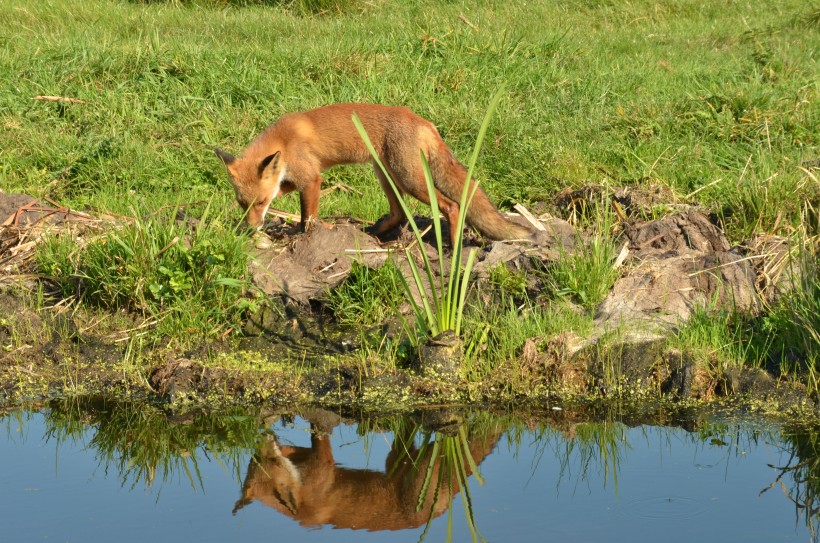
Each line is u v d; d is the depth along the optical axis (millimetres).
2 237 9812
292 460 6812
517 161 12445
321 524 5867
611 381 7695
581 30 21344
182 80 14625
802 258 8383
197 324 8445
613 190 11000
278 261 9422
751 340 7938
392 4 22297
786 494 6152
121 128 13172
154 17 19844
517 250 9305
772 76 15977
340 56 15555
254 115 13656
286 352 8258
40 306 8766
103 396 7777
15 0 19953
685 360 7727
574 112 14328
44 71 14375
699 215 9805
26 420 7422
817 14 21281
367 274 8828
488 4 22922
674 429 7199
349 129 9562
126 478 6539
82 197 11398
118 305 8766
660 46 19875
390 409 7523
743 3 23781
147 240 8867
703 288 8680
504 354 7895
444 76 15312
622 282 8695
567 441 7062
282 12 21500
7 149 12594
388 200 10430
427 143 9383
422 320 7961
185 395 7688
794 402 7371
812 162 11727
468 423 7352
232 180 9672
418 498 6234
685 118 13805
